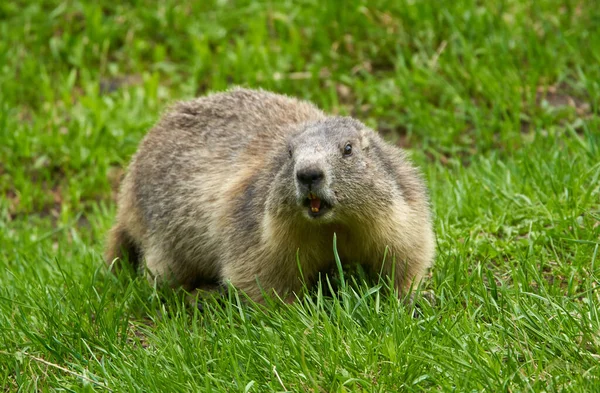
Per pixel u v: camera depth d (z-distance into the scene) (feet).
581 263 31.48
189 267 35.63
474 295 29.43
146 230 37.09
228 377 26.25
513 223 36.11
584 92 48.62
